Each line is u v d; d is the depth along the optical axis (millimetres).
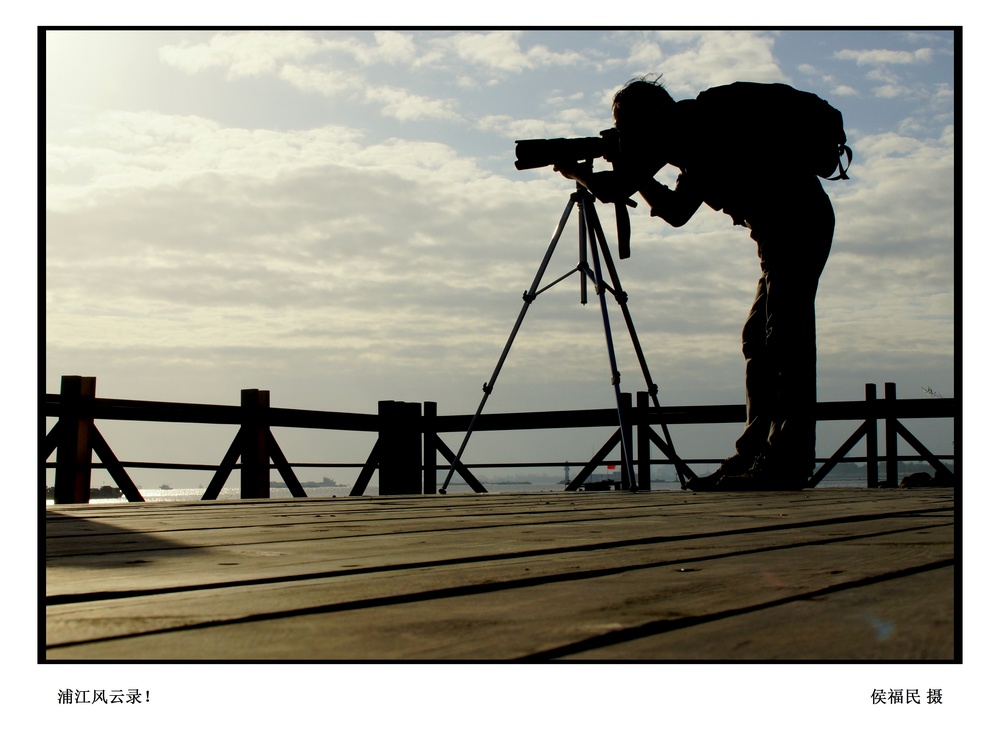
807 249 4641
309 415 7004
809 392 4723
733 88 4535
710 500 3887
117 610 1159
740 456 4984
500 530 2312
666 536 2086
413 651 944
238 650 958
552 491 5152
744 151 4484
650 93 4465
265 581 1406
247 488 6594
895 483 6441
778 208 4594
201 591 1304
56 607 1182
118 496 5984
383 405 7602
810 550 1771
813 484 6785
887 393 6477
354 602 1197
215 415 6465
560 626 1043
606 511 3115
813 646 938
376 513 3111
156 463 6172
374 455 7574
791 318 4688
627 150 4508
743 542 1943
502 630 1030
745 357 4973
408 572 1495
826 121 4574
